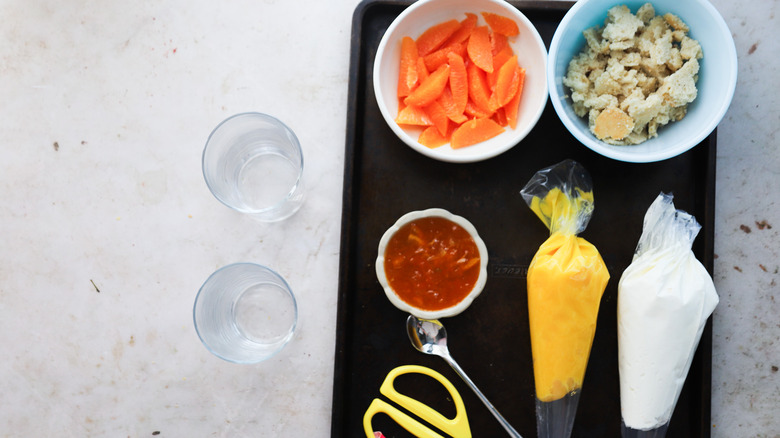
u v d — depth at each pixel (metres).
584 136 1.08
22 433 1.32
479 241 1.15
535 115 1.12
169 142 1.31
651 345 1.10
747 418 1.23
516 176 1.21
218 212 1.31
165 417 1.30
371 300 1.21
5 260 1.33
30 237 1.33
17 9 1.33
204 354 1.30
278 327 1.28
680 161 1.20
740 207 1.25
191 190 1.31
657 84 1.13
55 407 1.31
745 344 1.24
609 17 1.12
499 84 1.15
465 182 1.22
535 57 1.17
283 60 1.30
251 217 1.30
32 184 1.33
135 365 1.31
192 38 1.31
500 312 1.20
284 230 1.29
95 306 1.32
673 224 1.13
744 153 1.25
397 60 1.21
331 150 1.29
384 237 1.15
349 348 1.21
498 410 1.19
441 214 1.15
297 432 1.27
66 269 1.32
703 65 1.11
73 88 1.32
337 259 1.28
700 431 1.16
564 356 1.14
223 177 1.29
